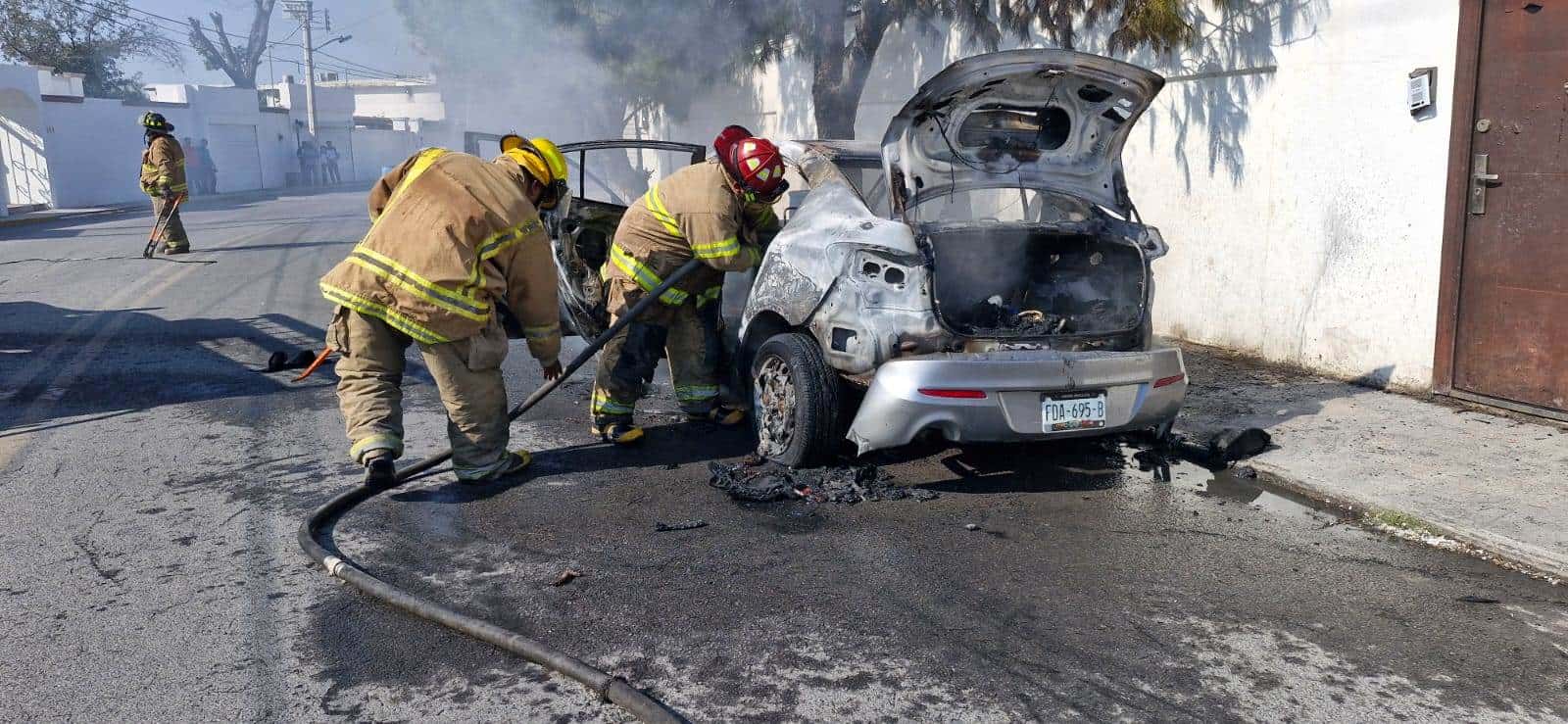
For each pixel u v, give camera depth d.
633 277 5.09
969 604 3.46
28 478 4.75
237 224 19.20
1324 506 4.46
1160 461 5.08
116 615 3.37
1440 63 5.66
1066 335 4.52
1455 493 4.40
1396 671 3.04
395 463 4.96
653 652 3.13
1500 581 3.69
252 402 6.14
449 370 4.53
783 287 4.83
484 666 3.05
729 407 5.78
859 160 5.28
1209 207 7.31
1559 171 5.18
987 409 4.29
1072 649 3.16
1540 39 5.19
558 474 4.83
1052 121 4.91
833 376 4.67
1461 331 5.71
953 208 5.07
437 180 4.35
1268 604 3.48
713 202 4.90
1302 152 6.54
